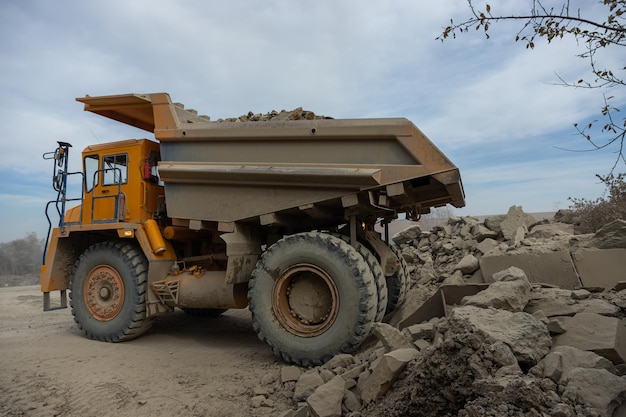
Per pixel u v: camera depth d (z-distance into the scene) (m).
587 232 7.18
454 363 2.46
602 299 3.28
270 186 4.86
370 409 2.80
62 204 6.38
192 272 5.66
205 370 4.44
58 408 3.60
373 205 4.41
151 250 5.67
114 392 3.85
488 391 2.14
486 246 6.43
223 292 5.33
